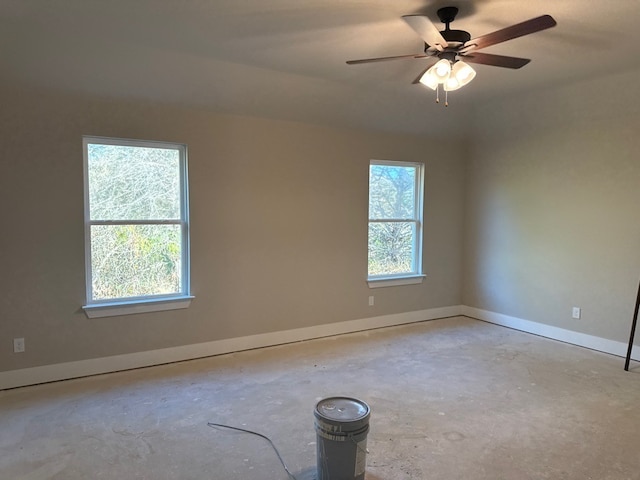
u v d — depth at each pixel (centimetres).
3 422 282
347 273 487
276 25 286
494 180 527
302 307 460
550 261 472
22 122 328
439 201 548
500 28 292
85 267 357
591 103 423
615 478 228
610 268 422
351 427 207
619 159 409
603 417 294
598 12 268
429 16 273
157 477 227
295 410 302
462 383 350
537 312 487
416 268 543
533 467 237
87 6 258
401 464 239
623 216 410
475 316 558
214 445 257
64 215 346
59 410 299
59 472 230
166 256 395
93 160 361
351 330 494
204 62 347
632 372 374
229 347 421
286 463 240
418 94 446
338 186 473
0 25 277
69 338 353
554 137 461
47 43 298
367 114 464
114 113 356
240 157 416
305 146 450
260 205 429
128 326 375
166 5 257
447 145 548
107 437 265
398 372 373
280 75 380
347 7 261
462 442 262
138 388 337
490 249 535
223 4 257
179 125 384
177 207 397
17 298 335
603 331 429
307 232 457
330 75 385
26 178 332
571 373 372
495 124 514
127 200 375
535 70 382
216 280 412
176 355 396
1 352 331
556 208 464
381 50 330
